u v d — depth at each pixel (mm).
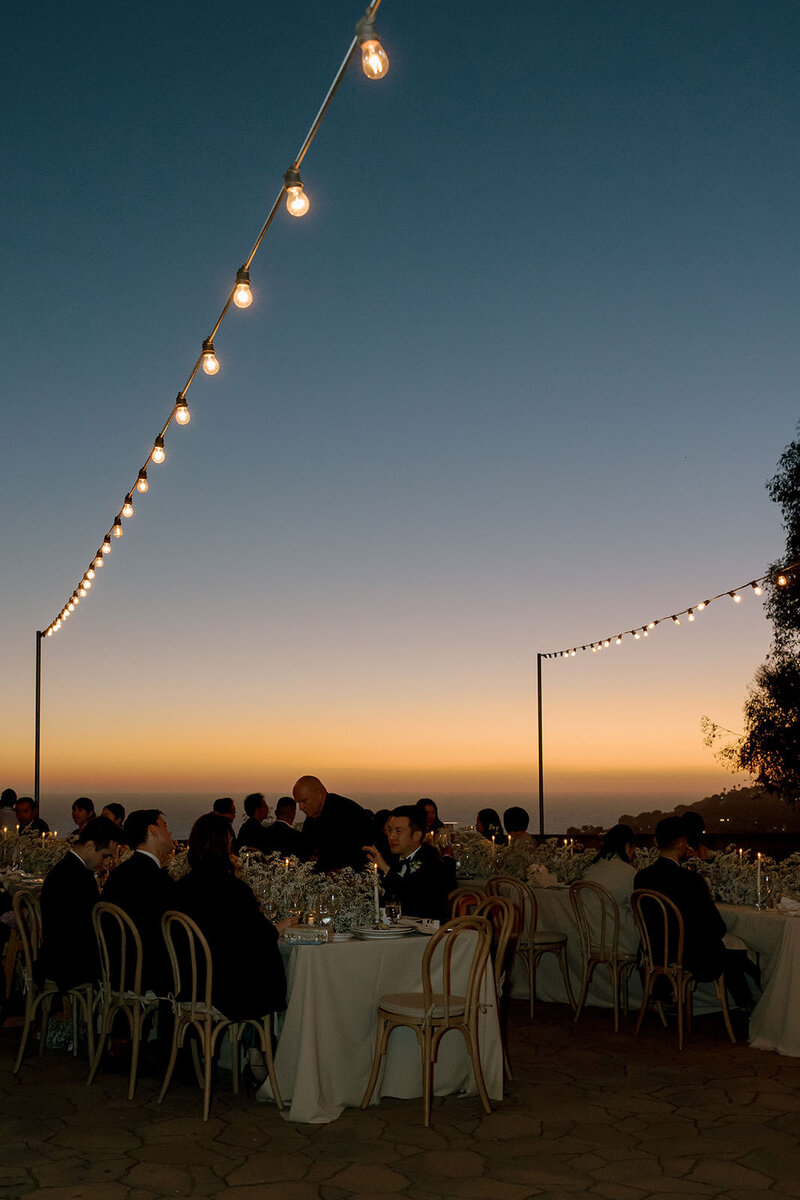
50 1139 4746
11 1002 7598
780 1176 4328
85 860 6074
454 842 9727
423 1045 5090
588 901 7582
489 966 5539
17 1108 5199
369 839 7727
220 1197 4090
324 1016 5191
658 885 6754
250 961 5137
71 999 6285
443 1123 5035
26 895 6141
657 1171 4383
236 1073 5516
